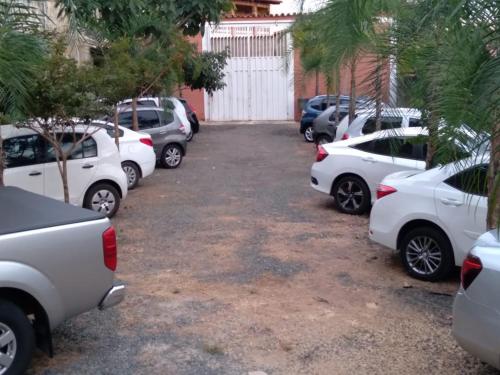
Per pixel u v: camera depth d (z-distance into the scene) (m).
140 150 11.62
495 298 3.56
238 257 6.95
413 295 5.73
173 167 14.38
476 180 3.96
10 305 3.75
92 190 8.81
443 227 5.95
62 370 4.18
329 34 3.75
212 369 4.23
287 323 5.04
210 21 8.38
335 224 8.59
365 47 3.72
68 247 3.94
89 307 4.07
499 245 3.69
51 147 8.38
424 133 5.53
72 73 7.30
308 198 10.53
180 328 4.93
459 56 3.22
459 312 3.78
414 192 6.15
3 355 3.74
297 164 14.85
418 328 4.95
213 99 26.50
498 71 2.85
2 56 4.70
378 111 3.91
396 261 6.80
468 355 4.43
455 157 3.89
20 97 5.54
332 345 4.63
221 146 18.77
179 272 6.41
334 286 5.97
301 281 6.11
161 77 12.55
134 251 7.25
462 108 3.22
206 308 5.37
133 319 5.12
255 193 11.07
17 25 5.11
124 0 7.06
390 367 4.27
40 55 5.14
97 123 8.71
